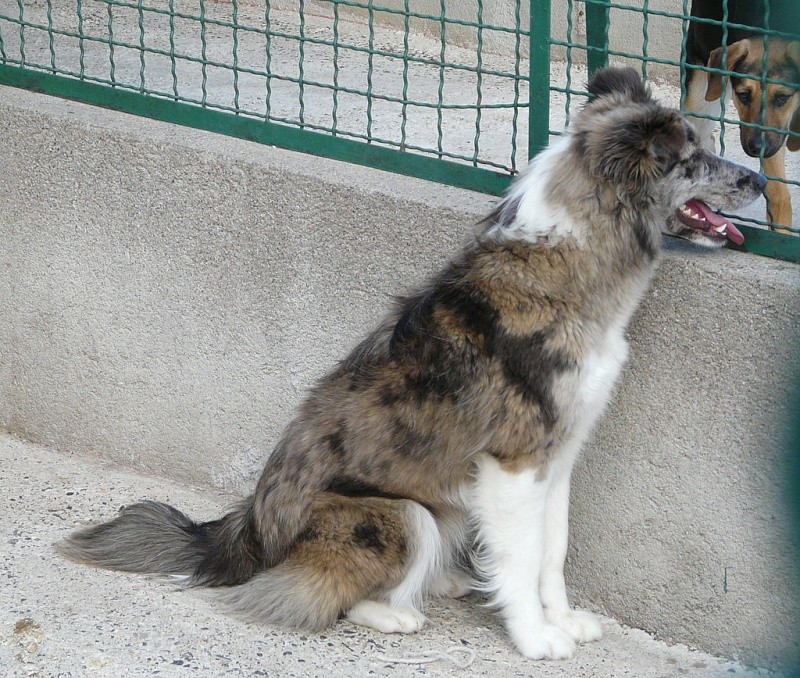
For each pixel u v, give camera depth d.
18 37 4.93
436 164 3.29
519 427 3.06
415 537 3.12
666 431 3.13
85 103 3.59
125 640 3.12
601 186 3.02
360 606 3.17
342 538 3.12
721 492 3.11
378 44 5.21
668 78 4.67
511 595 3.12
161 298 3.51
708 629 3.16
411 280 3.28
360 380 3.16
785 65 3.46
